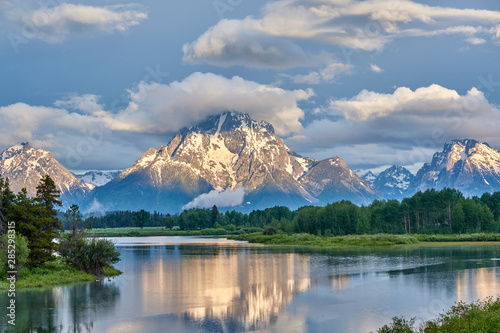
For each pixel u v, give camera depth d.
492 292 120.94
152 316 99.06
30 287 131.38
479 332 63.81
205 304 111.12
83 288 131.75
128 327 91.19
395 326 79.25
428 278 145.25
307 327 90.31
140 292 125.69
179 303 112.00
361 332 86.44
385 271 163.88
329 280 145.00
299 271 168.12
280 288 132.00
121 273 166.12
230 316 99.19
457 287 128.75
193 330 89.19
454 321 71.12
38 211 148.75
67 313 101.69
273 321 94.81
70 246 153.38
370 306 106.94
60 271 147.88
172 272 168.88
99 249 155.12
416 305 107.38
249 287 134.00
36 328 90.50
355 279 146.25
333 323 92.81
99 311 103.69
